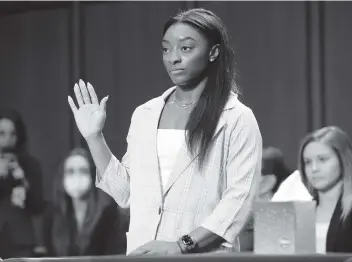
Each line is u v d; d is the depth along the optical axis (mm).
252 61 15375
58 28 16797
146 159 5551
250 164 5422
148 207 5453
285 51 15195
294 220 4578
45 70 16859
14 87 17062
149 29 16125
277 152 11617
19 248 13539
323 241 8695
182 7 15875
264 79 15297
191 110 5570
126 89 16188
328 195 9008
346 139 9023
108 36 16422
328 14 14969
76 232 13242
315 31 15031
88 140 5750
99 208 13242
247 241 6594
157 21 16078
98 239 13062
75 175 13438
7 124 15188
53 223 13484
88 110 5746
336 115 14859
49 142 16562
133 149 5648
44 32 16906
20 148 15305
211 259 4094
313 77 15000
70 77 16688
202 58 5480
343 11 14875
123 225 12977
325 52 14969
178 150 5496
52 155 16422
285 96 15133
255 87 15344
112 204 13219
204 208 5379
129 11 16266
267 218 4660
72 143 16406
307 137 9305
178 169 5418
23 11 17000
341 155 8977
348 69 14820
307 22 15070
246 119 5492
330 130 9188
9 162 14891
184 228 5363
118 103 16219
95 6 16531
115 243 12969
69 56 16703
